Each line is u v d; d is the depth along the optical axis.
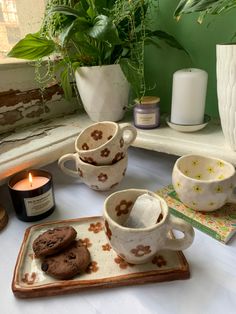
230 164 0.36
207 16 0.45
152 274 0.27
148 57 0.55
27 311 0.25
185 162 0.39
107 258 0.30
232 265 0.29
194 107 0.44
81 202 0.41
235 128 0.35
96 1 0.46
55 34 0.45
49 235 0.31
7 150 0.42
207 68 0.49
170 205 0.38
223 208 0.37
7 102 0.49
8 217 0.38
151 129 0.48
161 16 0.51
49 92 0.55
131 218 0.30
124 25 0.46
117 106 0.50
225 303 0.25
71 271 0.27
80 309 0.25
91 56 0.47
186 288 0.27
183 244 0.28
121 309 0.25
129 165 0.50
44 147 0.44
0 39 0.57
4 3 0.56
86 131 0.42
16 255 0.32
